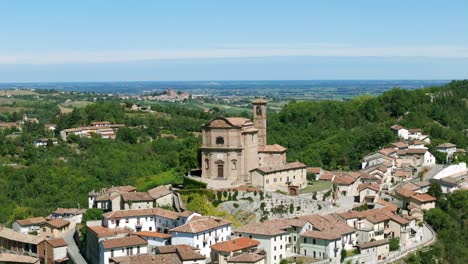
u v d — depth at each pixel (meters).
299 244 179.88
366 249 183.12
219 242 171.62
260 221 192.25
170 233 182.25
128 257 161.50
